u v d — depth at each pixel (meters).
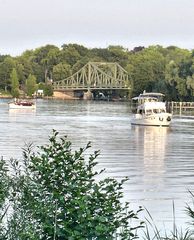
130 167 54.25
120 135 98.38
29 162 14.00
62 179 12.07
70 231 11.31
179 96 196.12
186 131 110.25
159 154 68.25
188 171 51.78
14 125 118.62
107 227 11.46
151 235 23.06
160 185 42.53
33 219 11.73
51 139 12.67
